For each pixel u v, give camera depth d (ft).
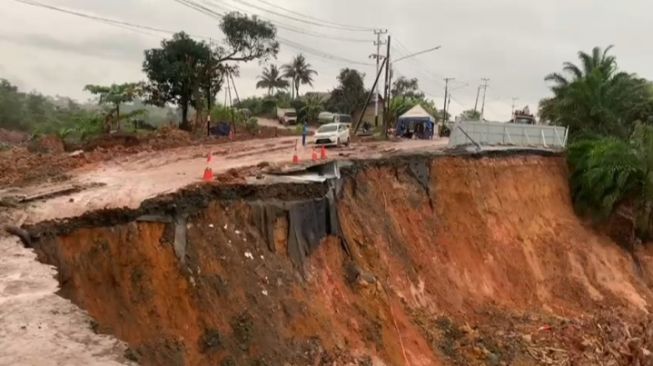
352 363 46.96
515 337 64.69
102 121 120.88
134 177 57.31
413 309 61.05
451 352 57.77
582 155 105.50
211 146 101.09
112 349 22.33
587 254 92.22
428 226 76.43
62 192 47.78
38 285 27.99
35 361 20.70
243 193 50.65
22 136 178.60
